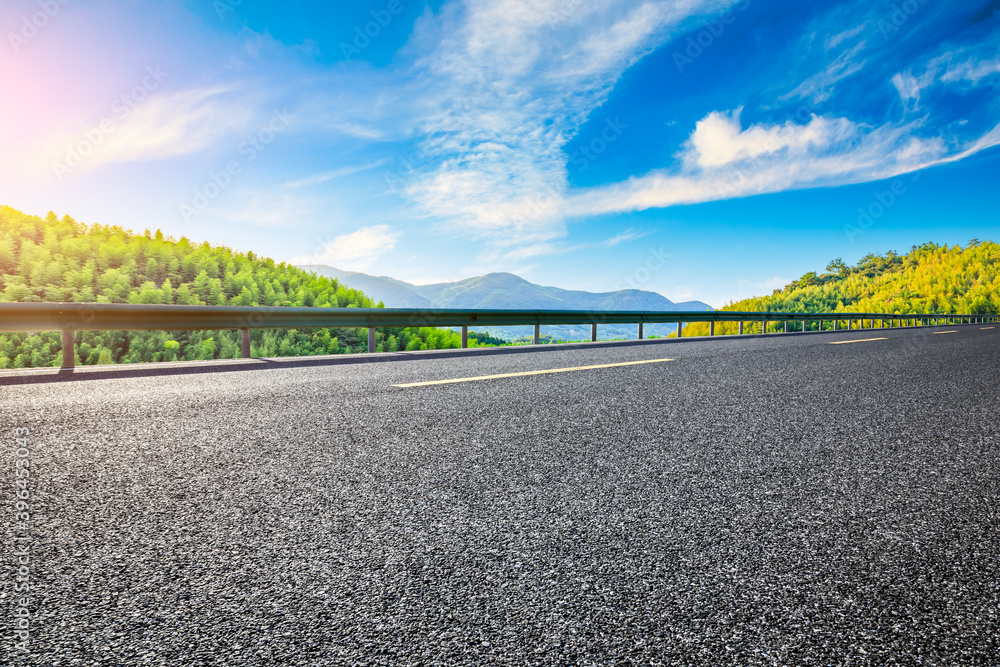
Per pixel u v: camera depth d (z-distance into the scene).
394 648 1.17
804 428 3.25
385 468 2.40
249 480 2.22
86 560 1.52
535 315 11.66
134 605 1.30
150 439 2.85
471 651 1.16
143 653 1.13
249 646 1.16
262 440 2.85
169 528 1.74
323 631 1.22
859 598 1.40
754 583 1.46
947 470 2.48
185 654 1.13
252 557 1.56
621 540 1.70
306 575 1.46
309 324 8.42
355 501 2.00
